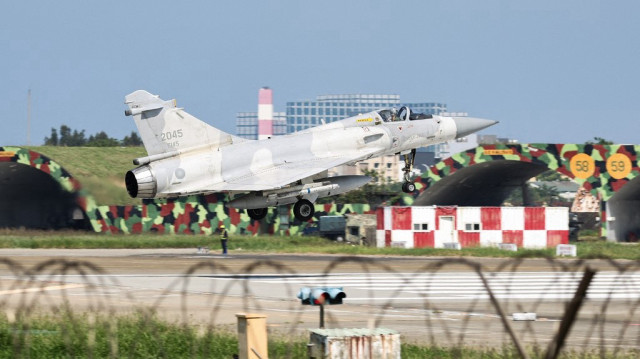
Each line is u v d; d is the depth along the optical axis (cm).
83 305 7131
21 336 4900
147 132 12738
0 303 7069
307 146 13838
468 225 18000
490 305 7794
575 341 5644
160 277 9988
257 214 14138
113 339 5069
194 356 4791
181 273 10538
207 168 12950
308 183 13775
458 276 10712
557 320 6756
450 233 17962
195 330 5566
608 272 11312
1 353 4859
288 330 5903
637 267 4884
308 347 4138
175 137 12925
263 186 12562
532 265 12438
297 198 13562
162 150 12838
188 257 13700
